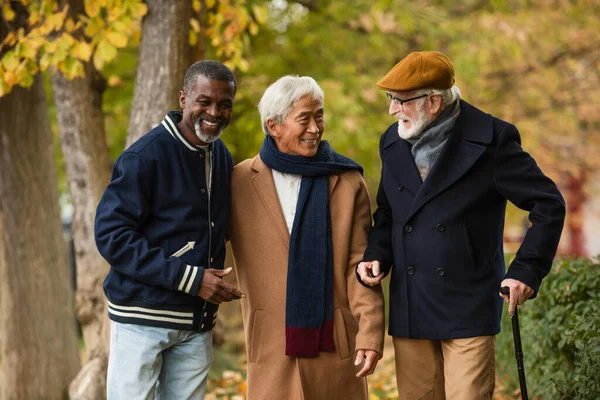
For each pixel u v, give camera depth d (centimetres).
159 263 337
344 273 381
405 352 371
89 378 580
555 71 1112
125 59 920
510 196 348
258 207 382
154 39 537
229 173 385
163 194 351
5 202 704
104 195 348
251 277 382
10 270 708
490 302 352
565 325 434
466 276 353
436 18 1004
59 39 539
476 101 1084
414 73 348
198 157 362
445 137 360
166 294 348
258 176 385
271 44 973
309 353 369
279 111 371
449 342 358
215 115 351
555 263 481
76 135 614
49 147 731
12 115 697
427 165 363
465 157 353
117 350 354
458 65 948
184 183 355
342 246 379
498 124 355
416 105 354
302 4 982
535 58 1097
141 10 530
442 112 360
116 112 955
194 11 560
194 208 355
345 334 378
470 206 353
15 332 709
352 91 913
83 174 616
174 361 367
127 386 350
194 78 352
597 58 1130
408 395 373
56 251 732
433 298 355
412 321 362
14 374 709
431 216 357
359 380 384
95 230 345
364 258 373
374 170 1024
